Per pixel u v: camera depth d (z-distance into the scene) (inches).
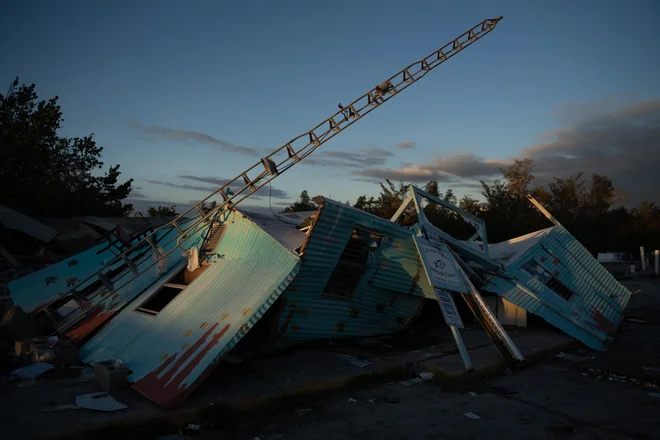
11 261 707.4
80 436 185.2
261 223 360.5
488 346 359.3
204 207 426.3
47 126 1086.4
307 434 204.5
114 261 408.8
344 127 337.1
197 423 213.0
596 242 1835.6
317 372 280.8
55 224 867.4
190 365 236.5
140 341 294.5
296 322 334.6
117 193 1273.4
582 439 201.2
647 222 2178.9
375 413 231.3
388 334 395.5
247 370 283.9
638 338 432.8
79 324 374.3
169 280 379.2
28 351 299.7
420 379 289.9
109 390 237.6
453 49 350.0
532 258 478.3
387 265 356.5
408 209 1635.1
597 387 276.7
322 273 325.4
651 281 1019.3
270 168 337.7
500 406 242.4
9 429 184.4
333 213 306.8
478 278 416.8
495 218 1643.7
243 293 288.8
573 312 434.0
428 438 202.1
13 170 1036.5
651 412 233.9
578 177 2236.7
